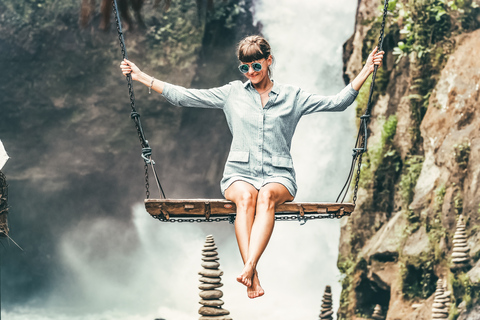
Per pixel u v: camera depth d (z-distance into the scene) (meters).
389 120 15.91
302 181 26.00
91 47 26.20
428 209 13.93
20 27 25.73
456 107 13.62
